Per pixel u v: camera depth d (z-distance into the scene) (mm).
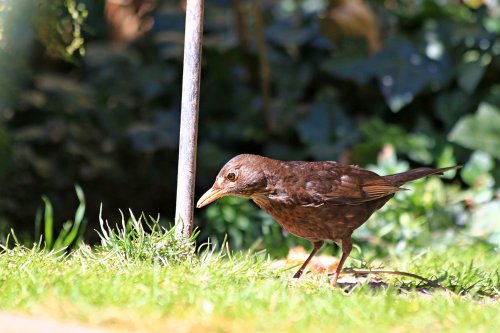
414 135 14008
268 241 10453
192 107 7238
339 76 14383
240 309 5641
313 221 7441
